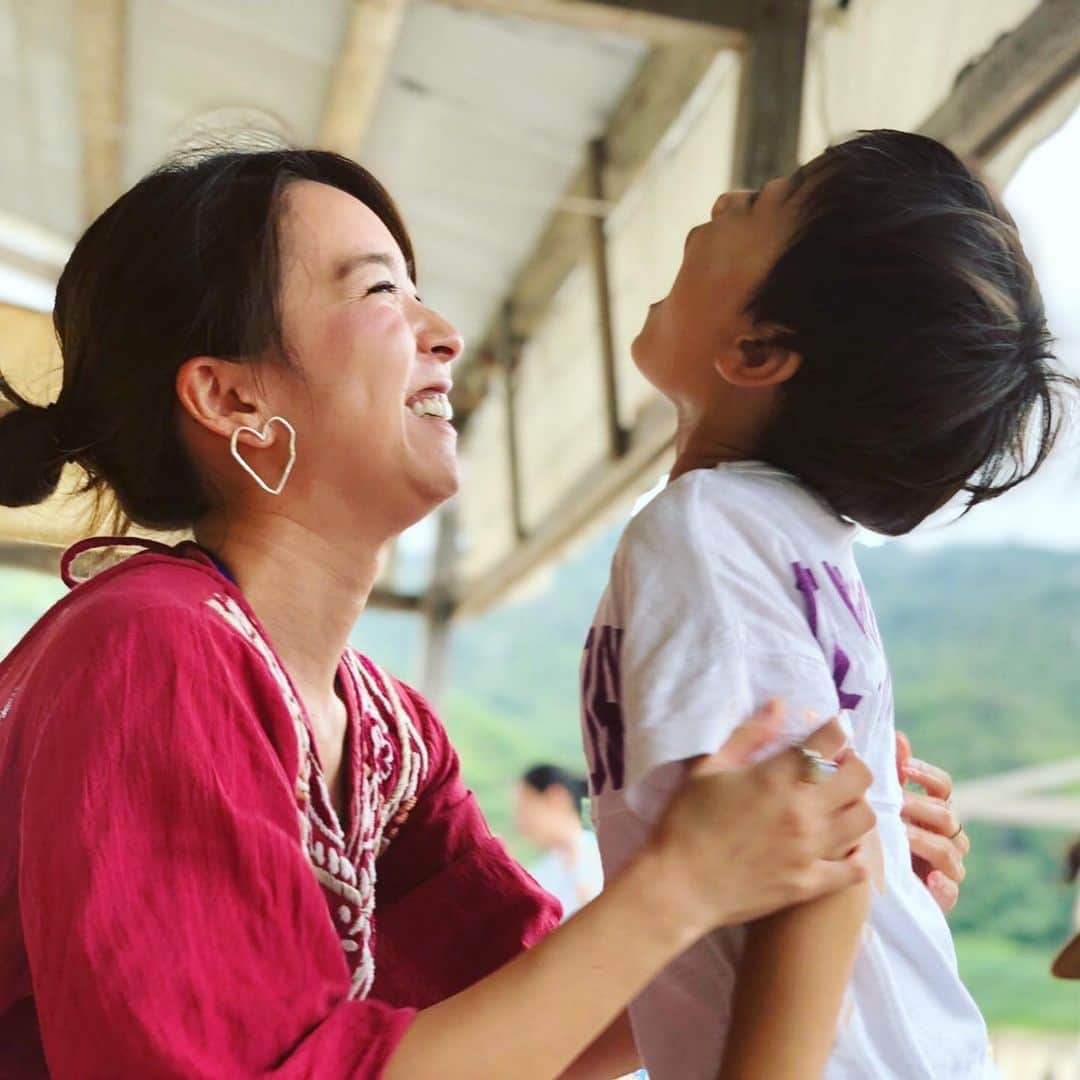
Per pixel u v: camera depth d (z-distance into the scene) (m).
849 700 1.01
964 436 1.05
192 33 4.07
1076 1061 5.54
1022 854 15.78
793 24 2.68
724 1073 0.90
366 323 1.14
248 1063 0.86
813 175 1.09
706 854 0.88
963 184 1.08
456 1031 0.87
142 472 1.18
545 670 22.16
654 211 3.73
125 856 0.88
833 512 1.09
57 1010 0.86
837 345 1.04
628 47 3.54
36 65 4.57
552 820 4.09
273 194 1.14
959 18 2.22
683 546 0.99
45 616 1.08
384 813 1.25
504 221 4.63
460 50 3.71
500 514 5.79
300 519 1.15
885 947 1.01
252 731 0.98
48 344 1.49
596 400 4.37
